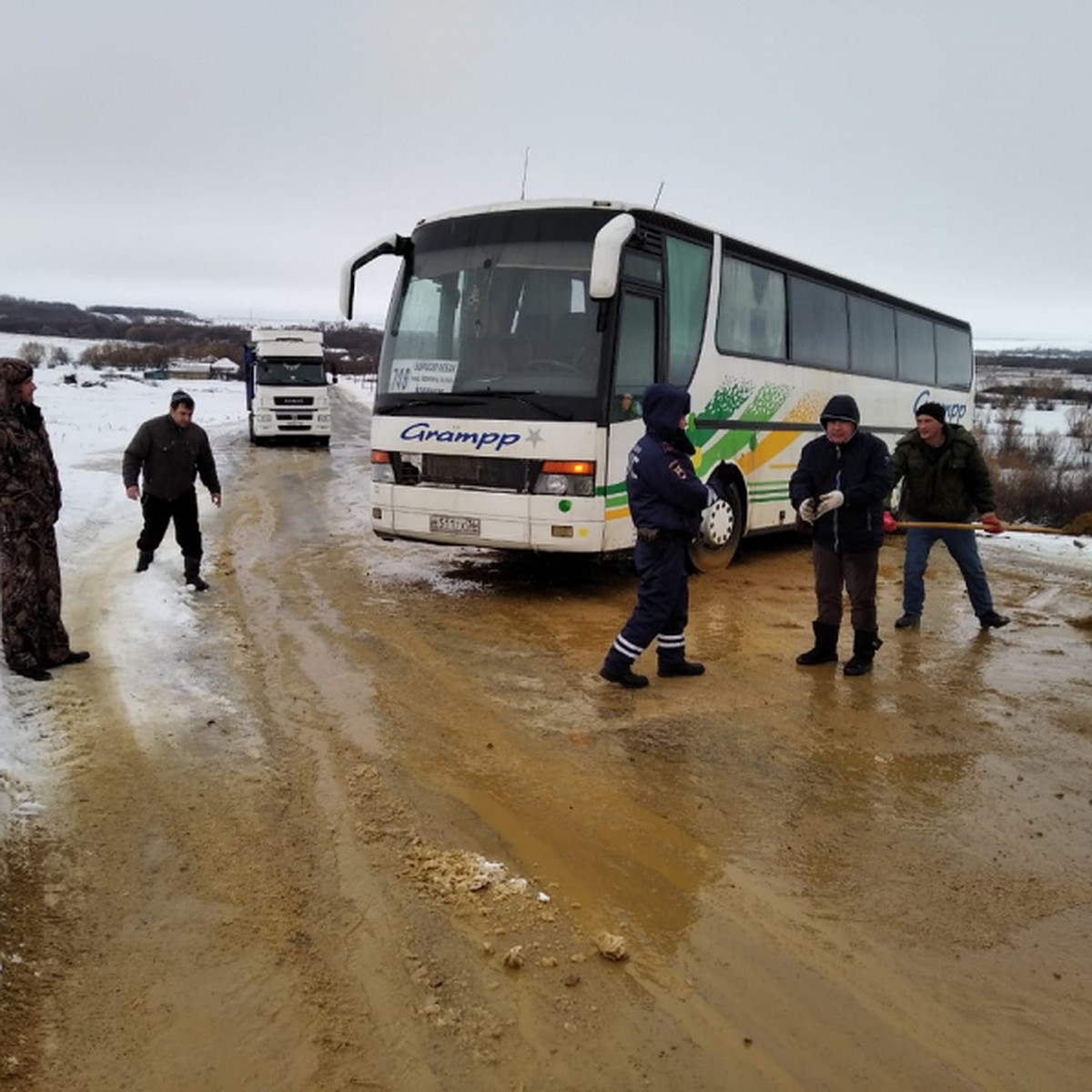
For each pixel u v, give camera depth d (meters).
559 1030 2.96
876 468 6.41
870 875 3.96
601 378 7.84
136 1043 2.83
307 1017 2.97
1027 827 4.43
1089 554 12.54
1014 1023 3.09
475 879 3.78
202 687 5.90
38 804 4.24
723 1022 3.04
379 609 8.08
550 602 8.51
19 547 5.81
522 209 8.42
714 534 9.95
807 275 11.38
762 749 5.25
